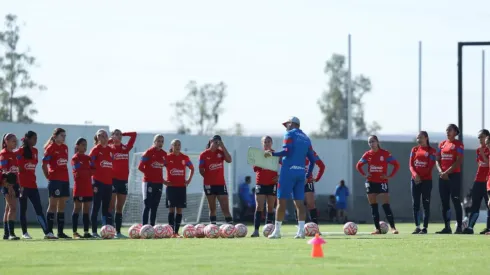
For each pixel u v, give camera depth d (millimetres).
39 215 68375
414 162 74375
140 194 102000
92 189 70688
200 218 112875
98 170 70312
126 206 101938
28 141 67875
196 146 133000
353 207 145625
